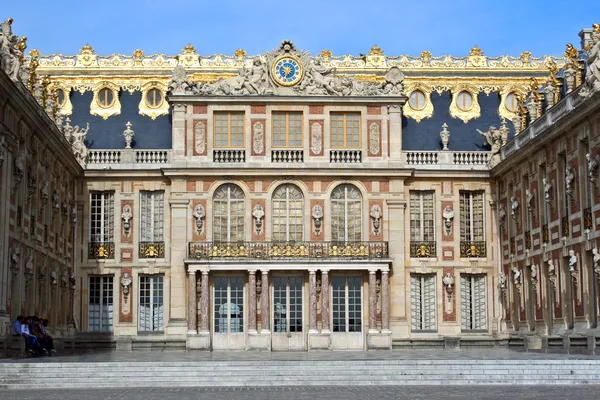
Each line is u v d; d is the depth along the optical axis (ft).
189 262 189.06
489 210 199.72
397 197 195.93
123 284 193.67
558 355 138.51
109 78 209.56
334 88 197.57
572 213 156.46
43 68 209.77
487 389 100.27
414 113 208.54
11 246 141.38
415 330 195.93
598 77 142.92
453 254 198.18
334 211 196.13
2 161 133.69
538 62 215.31
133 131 202.80
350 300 193.16
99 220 196.34
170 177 193.98
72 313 191.93
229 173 193.88
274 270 190.60
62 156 176.24
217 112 196.65
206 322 188.44
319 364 116.37
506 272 194.49
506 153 193.06
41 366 111.96
